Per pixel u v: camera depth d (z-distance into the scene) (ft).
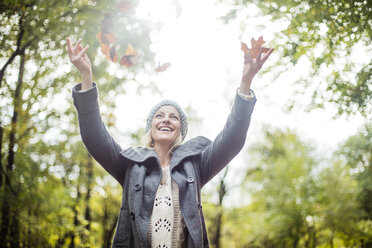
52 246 34.71
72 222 35.45
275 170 63.67
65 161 37.91
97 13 19.76
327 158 60.08
